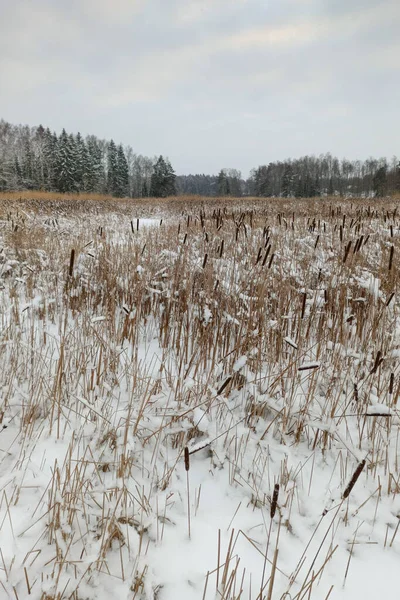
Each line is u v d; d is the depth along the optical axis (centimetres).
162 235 688
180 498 177
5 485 161
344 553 155
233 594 127
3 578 132
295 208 1524
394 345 273
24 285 438
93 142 6228
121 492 155
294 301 376
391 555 155
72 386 249
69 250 585
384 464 203
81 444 204
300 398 246
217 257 471
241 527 165
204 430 198
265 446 213
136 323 314
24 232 661
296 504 177
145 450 206
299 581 142
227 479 193
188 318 320
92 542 147
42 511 161
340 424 234
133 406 226
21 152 6619
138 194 7981
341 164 9538
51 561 137
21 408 229
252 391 230
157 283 397
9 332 302
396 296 334
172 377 267
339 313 320
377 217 991
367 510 175
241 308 338
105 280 432
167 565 145
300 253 545
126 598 131
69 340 294
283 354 288
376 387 250
